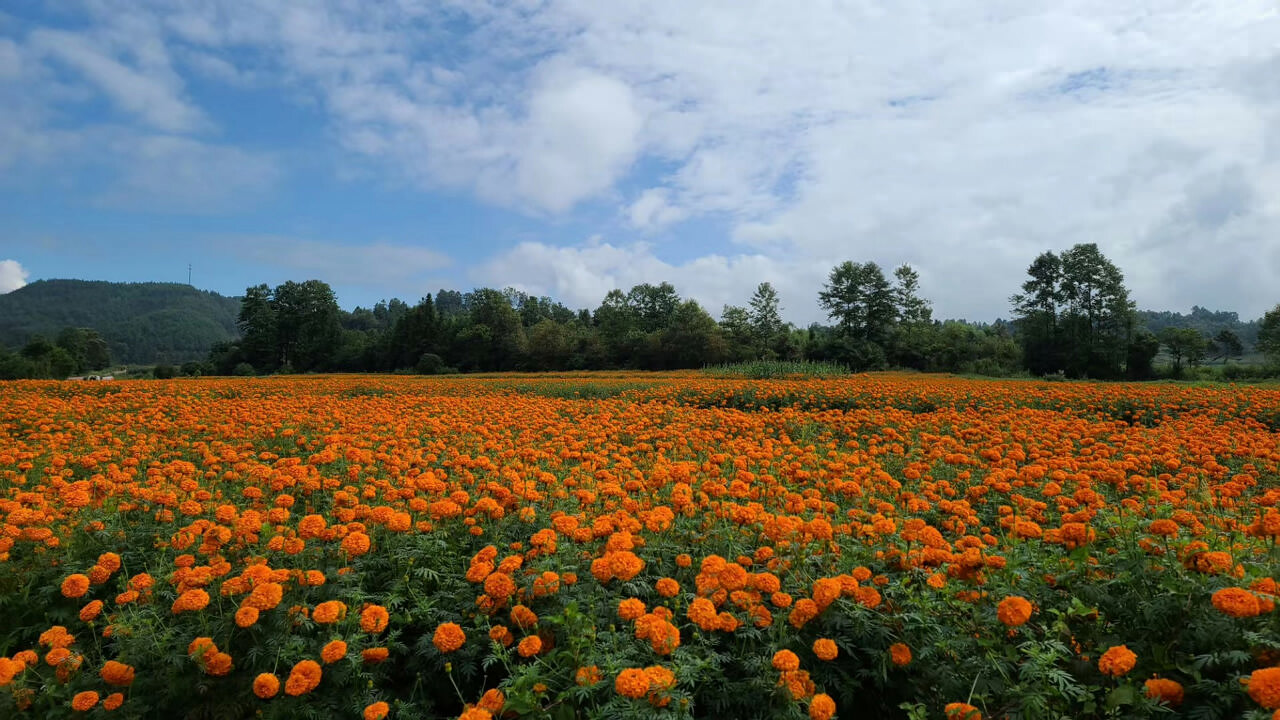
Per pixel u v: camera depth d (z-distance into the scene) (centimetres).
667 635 336
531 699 308
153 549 545
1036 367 7156
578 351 8419
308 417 1345
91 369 12800
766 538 498
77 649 409
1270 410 1527
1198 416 1468
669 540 513
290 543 466
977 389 2127
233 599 416
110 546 539
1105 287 6881
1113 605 373
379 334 9862
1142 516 521
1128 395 1845
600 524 465
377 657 379
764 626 371
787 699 322
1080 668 341
